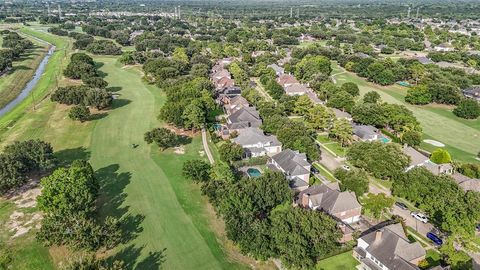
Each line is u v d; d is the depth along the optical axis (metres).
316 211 83.88
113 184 109.19
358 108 154.50
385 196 98.81
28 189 106.12
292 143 123.81
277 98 185.75
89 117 160.62
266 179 93.81
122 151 130.12
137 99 186.38
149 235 87.56
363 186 100.31
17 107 181.50
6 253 80.69
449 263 76.25
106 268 67.50
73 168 96.06
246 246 78.19
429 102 188.38
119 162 122.44
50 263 78.12
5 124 155.12
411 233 88.88
